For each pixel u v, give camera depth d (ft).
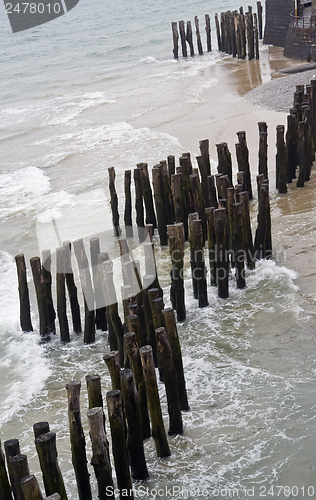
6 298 28.04
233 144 46.57
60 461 16.80
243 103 59.88
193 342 21.81
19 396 20.39
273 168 39.70
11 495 13.84
